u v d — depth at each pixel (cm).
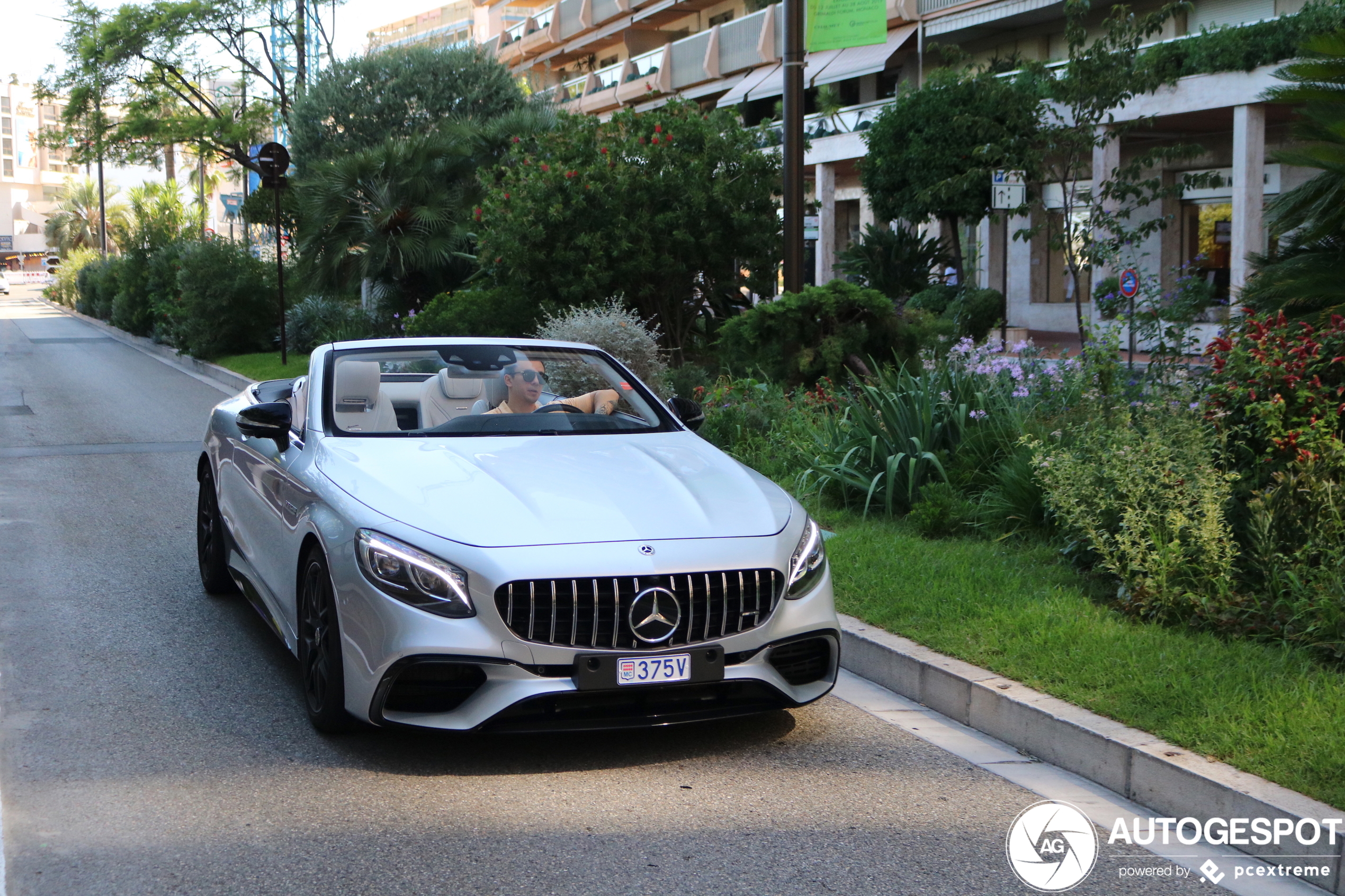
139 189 4897
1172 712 418
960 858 352
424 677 396
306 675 454
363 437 505
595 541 403
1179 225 2317
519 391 545
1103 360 689
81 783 397
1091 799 396
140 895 323
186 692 492
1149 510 546
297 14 3706
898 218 2194
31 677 510
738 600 409
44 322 4416
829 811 383
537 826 369
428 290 2283
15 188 13100
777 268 1627
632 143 1547
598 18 4491
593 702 398
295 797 388
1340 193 776
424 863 343
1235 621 501
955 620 534
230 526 603
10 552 758
